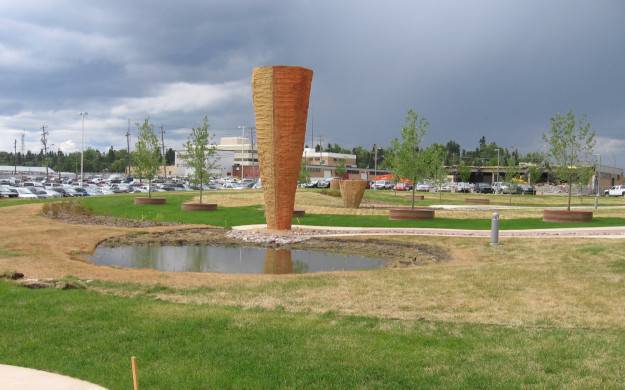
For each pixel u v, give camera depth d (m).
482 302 11.85
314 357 8.12
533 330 9.65
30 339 8.88
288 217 28.28
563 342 8.92
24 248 20.31
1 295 11.64
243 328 9.52
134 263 19.64
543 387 7.04
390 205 51.03
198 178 42.06
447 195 72.25
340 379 7.30
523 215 35.44
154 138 47.50
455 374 7.49
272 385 7.09
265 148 27.78
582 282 13.92
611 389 7.00
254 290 13.12
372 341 8.89
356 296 12.45
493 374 7.48
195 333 9.22
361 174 140.00
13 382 7.14
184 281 14.38
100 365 7.76
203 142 41.62
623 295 12.49
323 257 21.20
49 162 167.75
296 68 26.75
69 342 8.76
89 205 41.88
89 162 169.50
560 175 32.53
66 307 10.80
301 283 14.06
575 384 7.15
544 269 15.82
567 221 30.64
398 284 13.88
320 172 137.12
